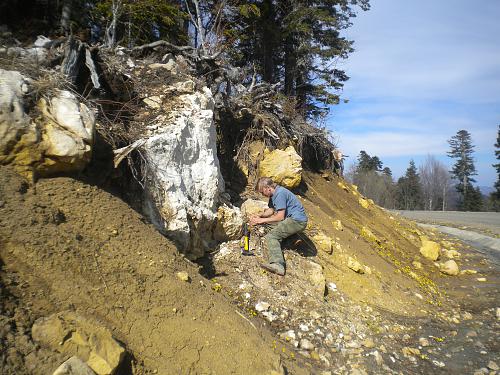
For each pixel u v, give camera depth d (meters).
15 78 3.09
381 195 56.38
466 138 60.44
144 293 2.87
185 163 4.64
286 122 9.17
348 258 5.93
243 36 12.35
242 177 7.04
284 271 4.82
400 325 4.98
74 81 4.04
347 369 3.77
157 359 2.56
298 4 15.51
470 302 6.31
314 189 8.62
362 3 17.25
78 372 2.01
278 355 3.29
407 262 7.84
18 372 1.90
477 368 4.13
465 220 17.97
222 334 3.02
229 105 7.57
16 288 2.28
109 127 4.05
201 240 4.71
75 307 2.43
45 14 7.23
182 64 6.61
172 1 10.78
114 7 6.82
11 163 2.86
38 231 2.61
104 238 3.00
